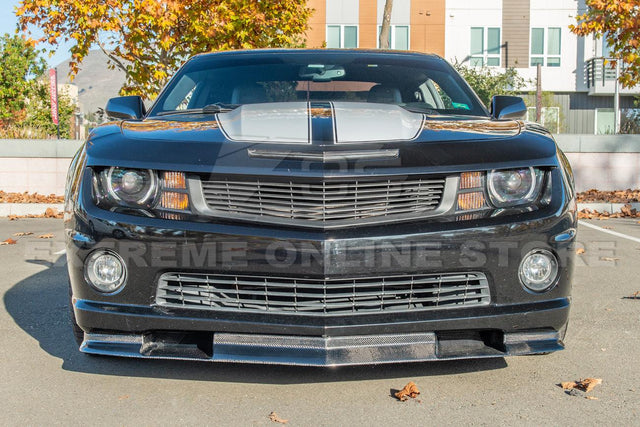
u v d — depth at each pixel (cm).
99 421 269
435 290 286
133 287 288
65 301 464
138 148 302
